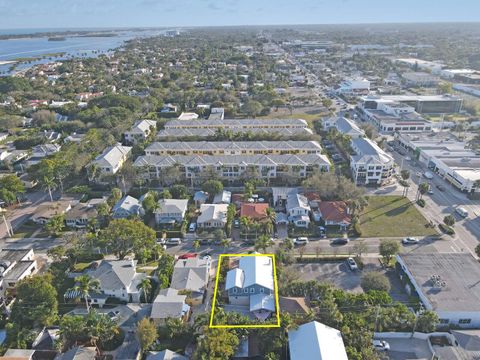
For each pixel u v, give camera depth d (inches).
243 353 3174.2
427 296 3683.6
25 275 4173.2
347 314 3444.9
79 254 4648.1
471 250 4717.0
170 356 3105.3
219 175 6609.3
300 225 5265.8
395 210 5684.1
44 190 6382.9
